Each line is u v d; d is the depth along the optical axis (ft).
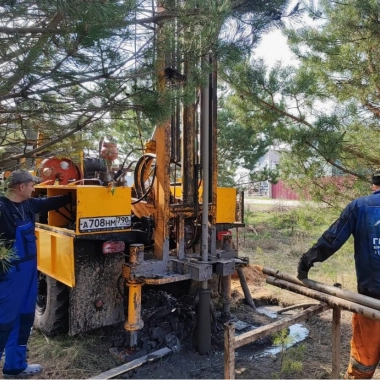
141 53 7.61
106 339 11.35
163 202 10.60
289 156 15.57
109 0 5.74
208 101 10.67
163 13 7.93
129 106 7.83
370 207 7.57
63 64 6.48
